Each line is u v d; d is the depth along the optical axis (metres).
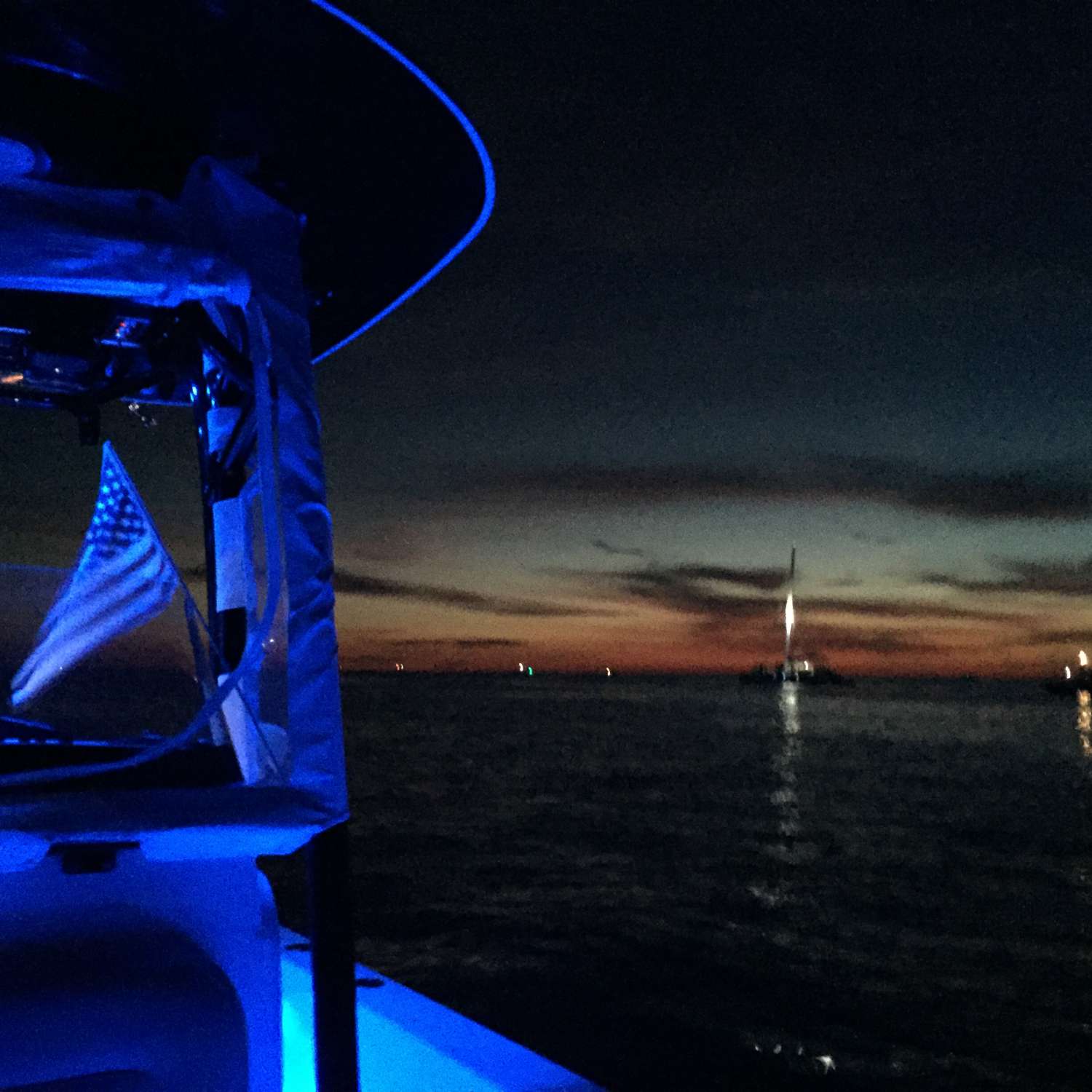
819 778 79.81
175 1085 1.79
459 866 40.03
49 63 2.03
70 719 2.31
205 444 2.68
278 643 2.12
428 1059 2.82
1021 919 31.58
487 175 2.33
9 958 1.80
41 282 1.97
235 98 2.15
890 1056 18.88
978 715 194.50
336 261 2.75
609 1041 19.59
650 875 38.53
